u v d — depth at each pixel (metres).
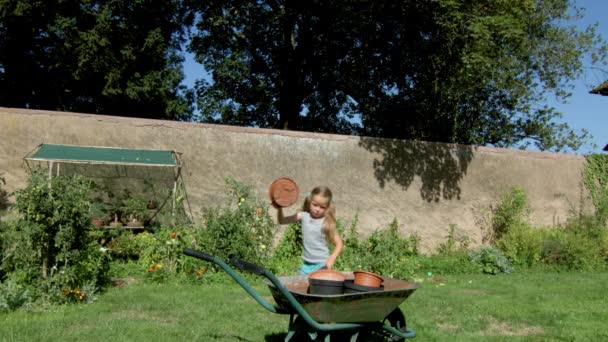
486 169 13.73
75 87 22.42
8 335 5.31
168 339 5.40
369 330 5.01
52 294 6.82
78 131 10.44
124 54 21.52
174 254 8.84
